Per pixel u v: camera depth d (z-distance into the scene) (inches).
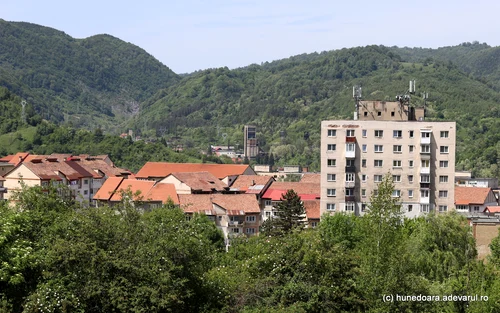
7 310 2285.9
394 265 2608.3
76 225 2576.3
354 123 5423.2
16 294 2359.7
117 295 2358.5
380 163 5413.4
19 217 2549.2
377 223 2765.7
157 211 3444.9
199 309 2544.3
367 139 5413.4
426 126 5364.2
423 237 3646.7
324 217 4648.1
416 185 5378.9
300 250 2659.9
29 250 2370.8
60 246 2391.7
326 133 5452.8
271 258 2709.2
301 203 5536.4
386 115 6176.2
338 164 5442.9
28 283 2388.0
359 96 6259.8
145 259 2468.0
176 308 2434.8
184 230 2652.6
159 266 2444.6
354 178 5418.3
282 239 2842.0
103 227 2564.0
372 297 2568.9
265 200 6875.0
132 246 2513.5
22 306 2301.9
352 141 5403.5
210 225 4800.7
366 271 2635.3
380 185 2947.8
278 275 2637.8
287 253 2699.3
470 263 3095.5
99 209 2768.2
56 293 2305.6
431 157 5369.1
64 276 2379.4
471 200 6692.9
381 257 2659.9
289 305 2517.2
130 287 2396.7
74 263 2407.7
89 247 2429.9
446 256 3435.0
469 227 3754.9
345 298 2532.0
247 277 2736.2
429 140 5334.6
